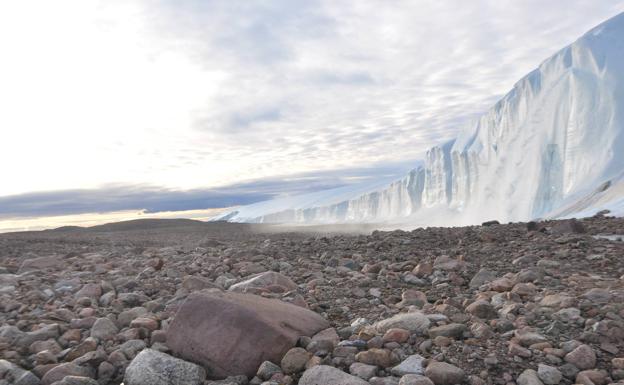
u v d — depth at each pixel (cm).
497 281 590
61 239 2497
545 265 720
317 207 9788
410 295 566
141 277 835
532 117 4003
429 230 1391
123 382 357
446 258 795
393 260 883
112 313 569
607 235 1059
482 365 333
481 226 1470
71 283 796
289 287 662
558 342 369
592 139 3284
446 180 6153
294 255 1039
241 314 396
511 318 436
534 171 3812
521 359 340
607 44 3525
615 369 320
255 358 370
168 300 630
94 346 425
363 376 326
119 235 3531
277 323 403
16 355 419
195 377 348
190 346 394
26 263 1101
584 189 3052
